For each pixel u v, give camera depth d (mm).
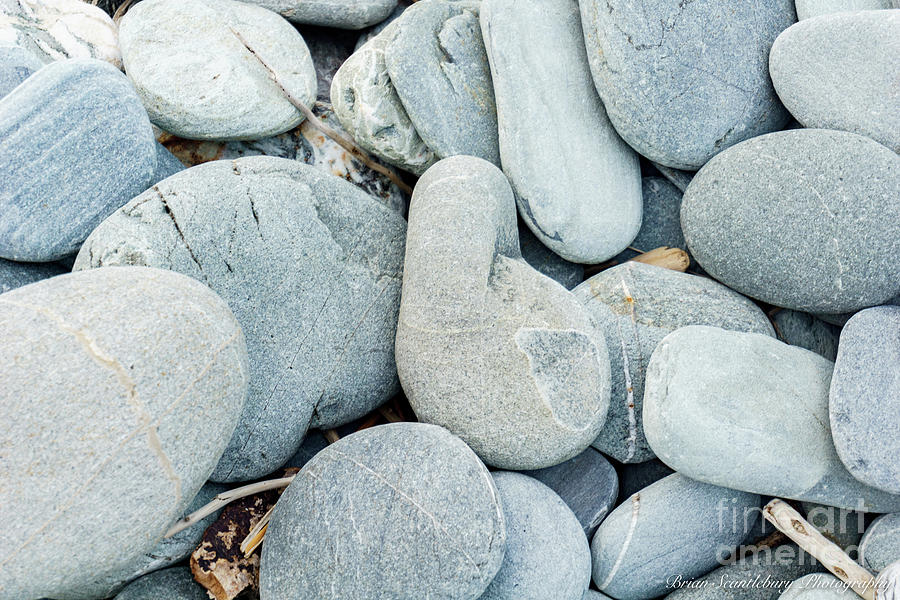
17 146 536
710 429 521
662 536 541
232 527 537
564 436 535
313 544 506
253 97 590
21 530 464
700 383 526
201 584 532
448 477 511
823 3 574
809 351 556
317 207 566
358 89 589
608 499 559
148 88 583
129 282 495
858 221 540
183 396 484
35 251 542
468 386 535
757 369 537
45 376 470
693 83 564
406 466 513
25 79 561
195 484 489
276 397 548
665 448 528
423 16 592
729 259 567
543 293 549
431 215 552
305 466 528
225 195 546
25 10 589
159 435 478
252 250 548
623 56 562
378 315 571
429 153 605
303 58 606
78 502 469
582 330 546
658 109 566
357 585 499
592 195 585
